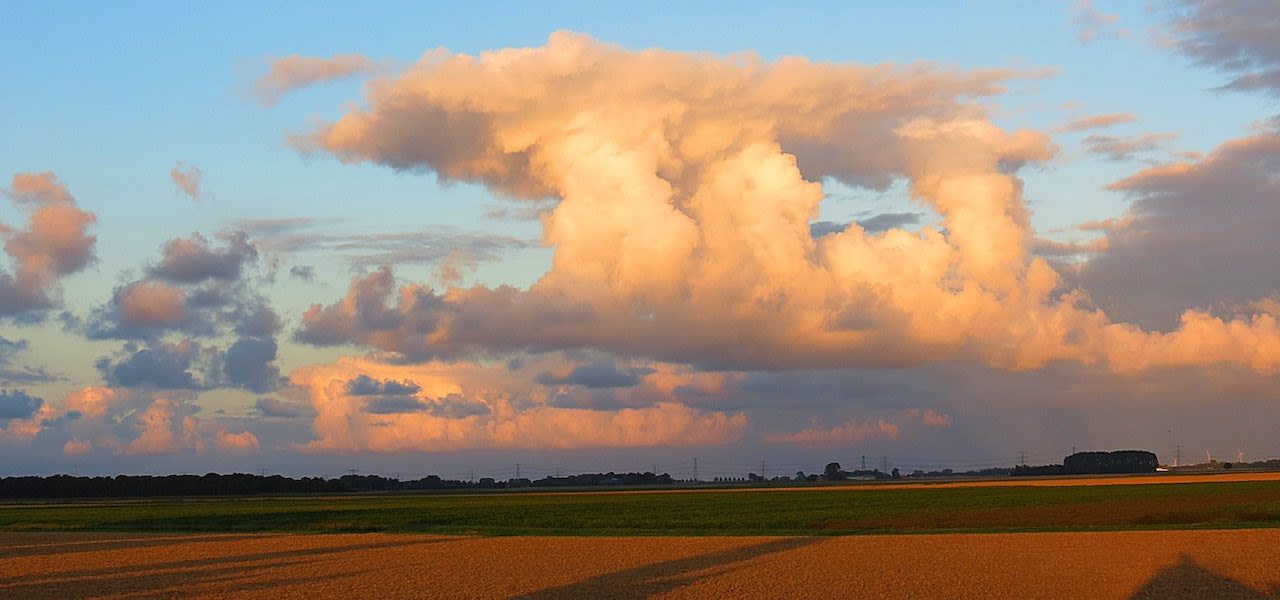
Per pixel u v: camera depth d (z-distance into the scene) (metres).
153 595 40.28
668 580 43.50
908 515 92.69
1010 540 58.62
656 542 61.81
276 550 58.91
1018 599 37.41
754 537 64.69
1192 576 42.25
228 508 134.75
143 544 64.19
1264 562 46.28
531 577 44.97
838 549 55.12
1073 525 73.25
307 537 69.75
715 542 61.12
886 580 42.38
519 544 61.66
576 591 40.59
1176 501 109.94
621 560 51.41
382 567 49.28
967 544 56.62
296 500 191.25
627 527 80.25
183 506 148.88
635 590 40.75
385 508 127.62
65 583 44.03
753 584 41.88
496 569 48.03
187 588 42.19
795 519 88.50
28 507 153.25
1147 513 87.31
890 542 58.88
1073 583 40.81
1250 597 37.25
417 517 99.31
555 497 187.75
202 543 64.62
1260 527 66.00
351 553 56.59
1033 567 45.66
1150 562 46.84
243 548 60.47
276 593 40.66
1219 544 54.06
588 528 79.06
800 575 44.34
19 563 52.41
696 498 158.12
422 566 49.56
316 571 47.78
